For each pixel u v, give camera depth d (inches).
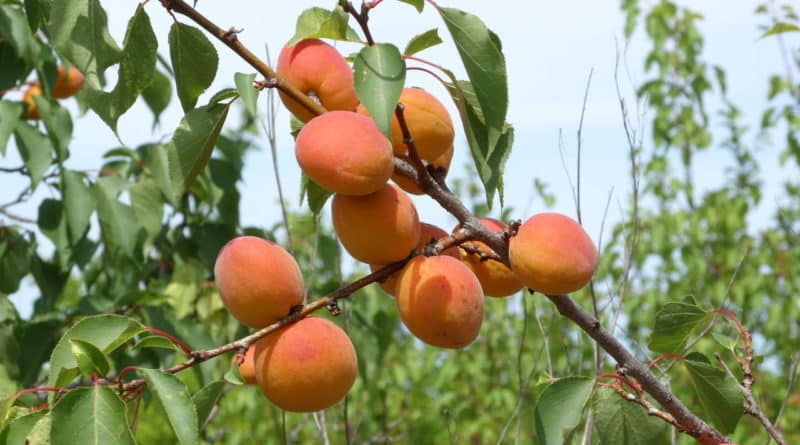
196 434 28.5
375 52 29.0
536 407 30.9
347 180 29.0
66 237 55.1
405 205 30.1
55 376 29.2
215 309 59.1
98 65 31.9
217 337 59.2
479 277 32.3
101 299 54.7
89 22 31.9
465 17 29.7
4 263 56.1
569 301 30.9
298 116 31.9
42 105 52.3
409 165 31.2
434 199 31.0
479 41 29.7
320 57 31.1
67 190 52.7
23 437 28.9
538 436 30.7
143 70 32.0
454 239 30.8
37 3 36.0
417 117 30.8
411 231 30.0
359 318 58.1
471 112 31.4
